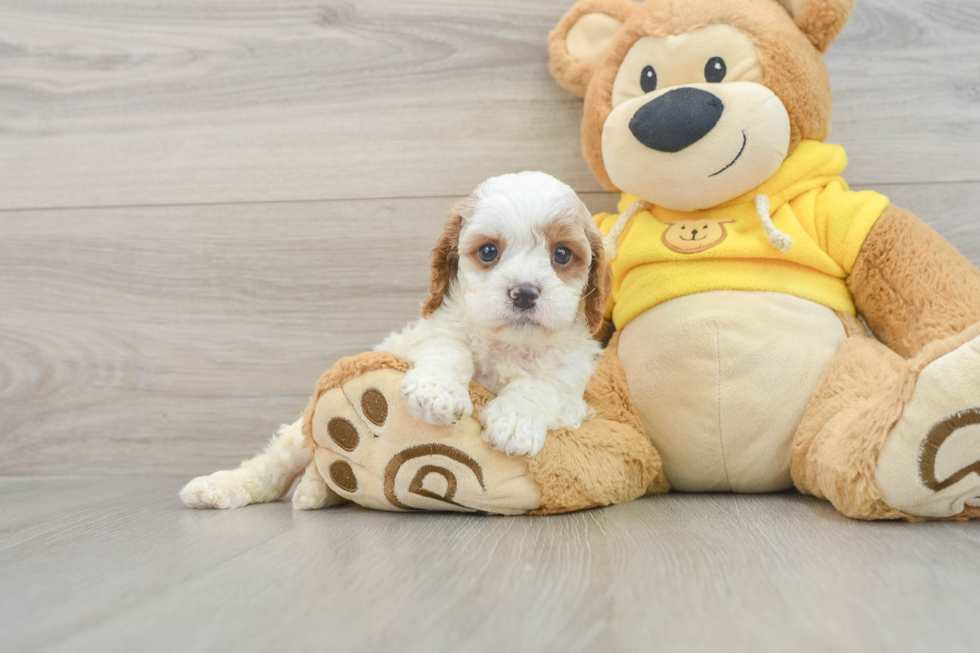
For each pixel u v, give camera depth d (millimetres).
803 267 1612
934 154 1928
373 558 1038
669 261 1637
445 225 1490
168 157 2145
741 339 1534
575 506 1379
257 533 1242
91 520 1422
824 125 1664
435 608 810
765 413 1526
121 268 2152
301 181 2109
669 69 1606
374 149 2088
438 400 1244
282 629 750
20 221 2176
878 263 1578
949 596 833
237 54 2127
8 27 2164
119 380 2141
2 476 2137
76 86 2166
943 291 1506
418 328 1514
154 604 845
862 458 1244
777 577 914
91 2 2154
